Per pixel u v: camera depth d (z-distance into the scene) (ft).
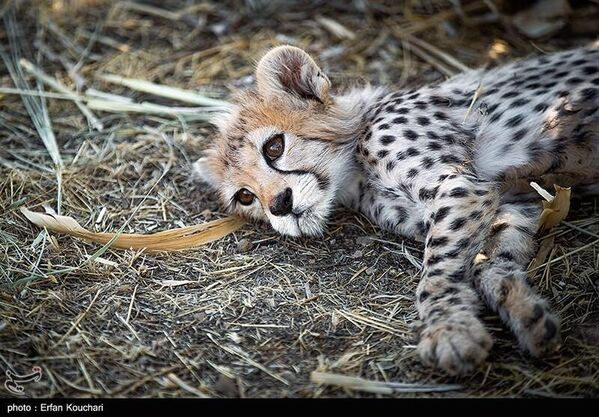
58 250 31.01
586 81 30.42
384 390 24.75
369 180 32.22
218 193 34.04
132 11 46.01
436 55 41.37
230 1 46.29
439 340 25.22
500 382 24.95
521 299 26.14
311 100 32.53
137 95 40.27
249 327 27.61
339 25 43.57
